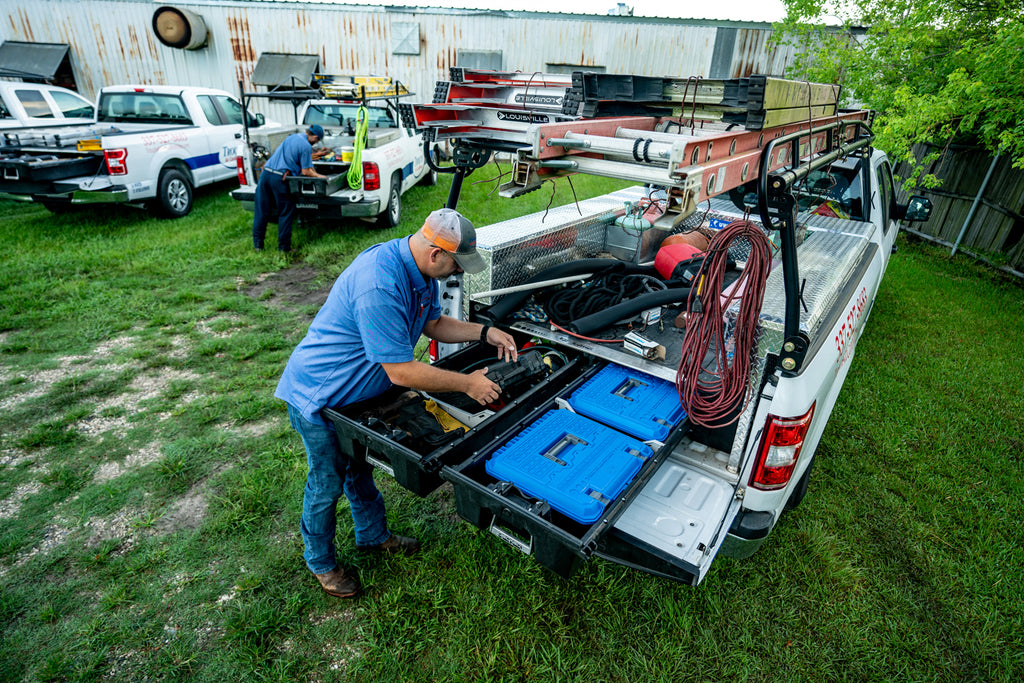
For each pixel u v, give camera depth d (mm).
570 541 1538
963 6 6672
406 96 9180
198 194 9859
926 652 2285
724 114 1889
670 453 2186
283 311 5371
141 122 8688
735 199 2395
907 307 5875
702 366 2305
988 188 7676
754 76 1712
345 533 2781
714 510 2041
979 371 4539
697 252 3439
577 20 13625
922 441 3635
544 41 13906
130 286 5777
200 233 7508
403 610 2396
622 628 2348
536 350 2877
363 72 14414
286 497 3031
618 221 2914
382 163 7180
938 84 6832
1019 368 4637
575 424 2207
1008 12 6281
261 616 2332
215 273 6195
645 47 13750
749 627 2373
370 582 2531
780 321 1962
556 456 2016
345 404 2100
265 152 7375
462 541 2758
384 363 1912
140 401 3879
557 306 2934
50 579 2518
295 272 6395
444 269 1972
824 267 2699
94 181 7078
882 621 2418
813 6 7668
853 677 2193
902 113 6371
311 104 9188
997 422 3850
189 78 14578
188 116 8594
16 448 3369
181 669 2160
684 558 1838
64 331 4797
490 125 2365
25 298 5309
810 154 2316
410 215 8672
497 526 1826
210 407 3822
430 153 2455
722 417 2121
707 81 1944
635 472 1972
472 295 2887
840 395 4133
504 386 2449
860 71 7406
